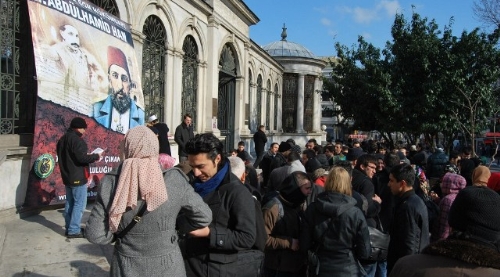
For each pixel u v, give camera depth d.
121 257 2.50
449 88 14.38
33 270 4.96
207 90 16.08
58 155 6.24
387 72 15.44
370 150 11.60
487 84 14.55
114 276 2.52
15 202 6.97
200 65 15.45
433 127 14.58
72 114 7.57
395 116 15.36
